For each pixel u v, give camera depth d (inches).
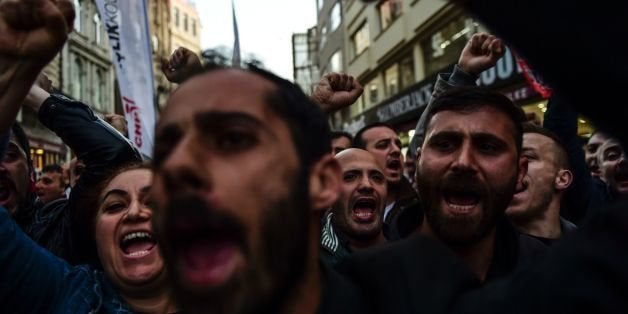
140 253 68.5
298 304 28.2
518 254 61.2
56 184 193.6
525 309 23.5
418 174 64.3
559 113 111.7
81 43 933.2
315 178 29.9
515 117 63.1
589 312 20.8
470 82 95.7
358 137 164.4
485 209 60.2
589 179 111.9
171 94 29.5
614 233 21.2
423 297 27.1
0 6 32.5
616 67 17.2
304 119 29.7
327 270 30.4
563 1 17.3
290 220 27.5
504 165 60.7
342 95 104.9
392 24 619.2
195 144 27.2
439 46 515.2
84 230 77.3
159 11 1439.5
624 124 18.4
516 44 18.5
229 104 27.6
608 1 16.9
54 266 57.5
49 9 32.6
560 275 22.1
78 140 81.6
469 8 19.0
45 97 82.8
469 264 61.9
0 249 49.6
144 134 127.2
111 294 62.5
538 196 91.3
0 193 96.0
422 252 29.2
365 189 110.9
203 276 26.9
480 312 25.1
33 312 52.7
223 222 26.3
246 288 26.6
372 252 31.2
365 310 28.7
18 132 99.1
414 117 548.1
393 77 644.1
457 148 61.0
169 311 68.7
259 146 27.4
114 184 72.1
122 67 127.0
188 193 26.6
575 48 17.5
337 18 885.8
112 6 127.3
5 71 33.7
